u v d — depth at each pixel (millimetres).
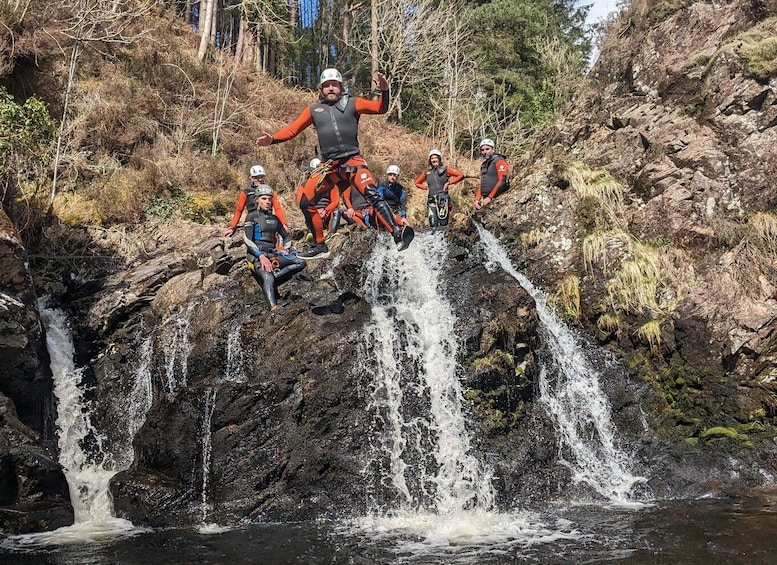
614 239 8984
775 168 8617
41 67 11438
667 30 10492
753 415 7105
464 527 5203
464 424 6566
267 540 5027
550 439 6801
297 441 6270
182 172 11938
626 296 8422
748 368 7336
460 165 18016
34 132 9125
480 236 9938
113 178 11453
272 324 7301
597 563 4086
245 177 12836
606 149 10391
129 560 4586
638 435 7289
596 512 5543
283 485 6082
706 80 9578
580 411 7375
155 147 13117
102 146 12453
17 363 6523
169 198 11273
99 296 8898
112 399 8203
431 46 22516
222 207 11422
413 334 7164
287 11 25719
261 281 6871
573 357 7988
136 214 10641
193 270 9195
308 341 6914
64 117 11039
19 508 5605
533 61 25750
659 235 9023
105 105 12969
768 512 5203
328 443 6234
